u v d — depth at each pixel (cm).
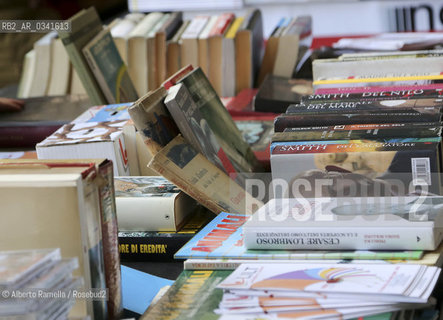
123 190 582
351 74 680
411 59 668
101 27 877
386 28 1470
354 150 521
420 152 505
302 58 1077
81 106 921
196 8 1452
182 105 575
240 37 1017
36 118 870
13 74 1411
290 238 469
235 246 489
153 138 570
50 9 1720
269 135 784
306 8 1489
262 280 418
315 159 528
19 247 406
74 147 626
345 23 1489
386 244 452
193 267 472
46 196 400
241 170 640
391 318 375
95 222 419
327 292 395
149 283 504
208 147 598
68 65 1043
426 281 396
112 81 839
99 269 422
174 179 557
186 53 1022
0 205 404
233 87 1024
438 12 1448
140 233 559
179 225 567
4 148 860
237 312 395
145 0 1455
